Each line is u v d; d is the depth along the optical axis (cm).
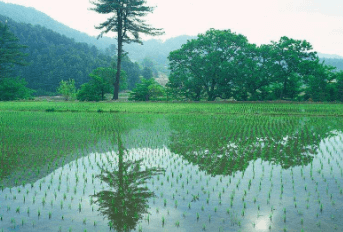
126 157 932
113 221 500
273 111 2411
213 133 1379
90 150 1031
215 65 3941
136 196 605
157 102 3872
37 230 468
